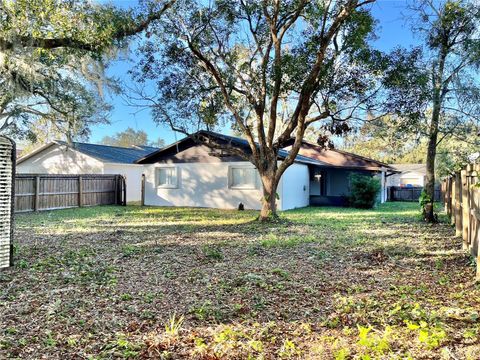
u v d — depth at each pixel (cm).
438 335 273
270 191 1136
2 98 1162
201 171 1677
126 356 278
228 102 1085
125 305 391
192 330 327
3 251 543
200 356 276
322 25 920
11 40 661
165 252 668
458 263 568
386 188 2480
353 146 2353
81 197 1634
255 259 612
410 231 934
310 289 442
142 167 2181
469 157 1320
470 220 613
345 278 494
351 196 1755
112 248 702
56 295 422
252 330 322
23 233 877
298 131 1076
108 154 2173
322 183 2019
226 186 1617
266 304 394
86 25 696
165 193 1762
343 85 990
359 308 363
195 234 888
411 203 2194
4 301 399
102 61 853
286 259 612
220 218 1244
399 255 637
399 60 954
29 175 1400
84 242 765
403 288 438
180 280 486
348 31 928
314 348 281
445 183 1347
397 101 1006
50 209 1486
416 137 1144
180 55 1084
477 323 312
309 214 1395
